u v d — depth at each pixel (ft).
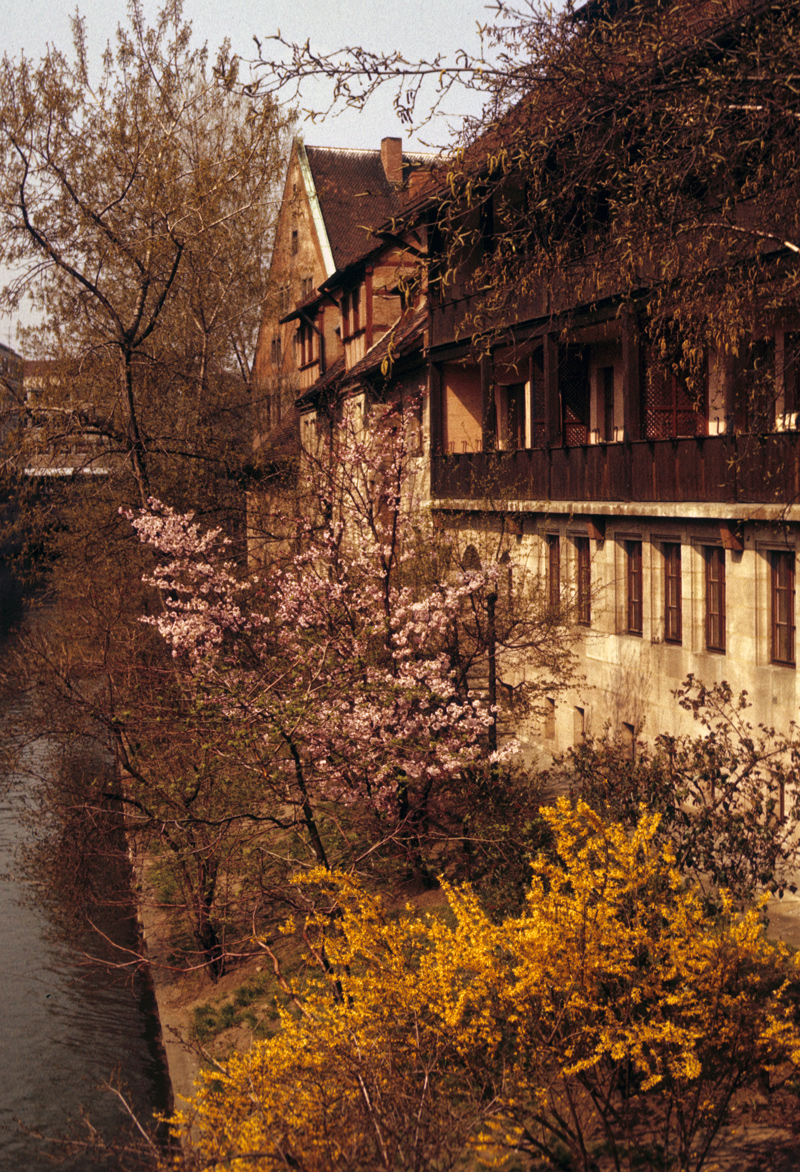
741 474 47.09
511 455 68.23
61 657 56.54
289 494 76.02
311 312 128.88
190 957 47.32
